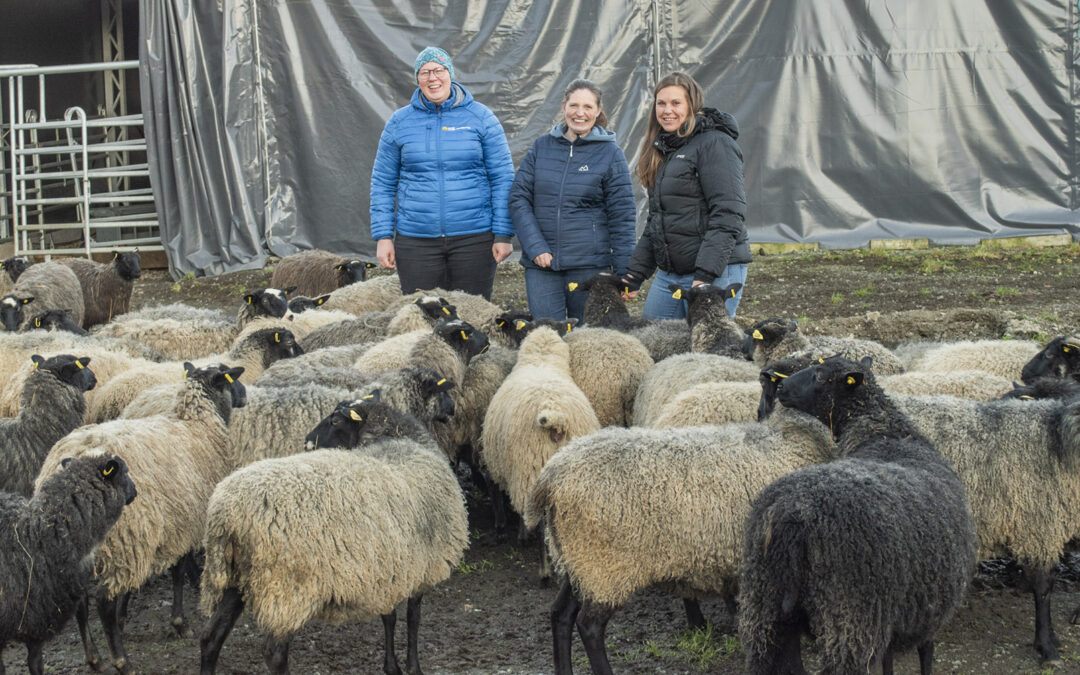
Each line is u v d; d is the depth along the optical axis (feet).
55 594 17.42
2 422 22.08
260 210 57.16
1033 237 57.67
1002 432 19.49
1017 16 57.26
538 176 32.58
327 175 56.65
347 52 55.88
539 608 22.41
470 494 29.55
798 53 57.16
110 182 62.08
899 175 57.98
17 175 60.80
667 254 29.71
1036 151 58.03
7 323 36.70
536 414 22.77
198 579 23.58
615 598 17.88
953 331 39.52
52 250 59.82
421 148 33.73
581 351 27.43
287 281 45.57
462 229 34.37
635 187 57.21
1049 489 19.10
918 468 16.75
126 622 21.90
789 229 58.44
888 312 42.50
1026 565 19.47
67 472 17.67
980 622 20.57
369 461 18.47
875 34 57.11
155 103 56.18
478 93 56.29
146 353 30.50
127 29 74.49
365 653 20.53
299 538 16.80
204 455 20.92
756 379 24.36
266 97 56.54
